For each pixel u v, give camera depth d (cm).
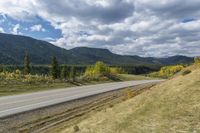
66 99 2533
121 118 1111
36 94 2986
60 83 4838
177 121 896
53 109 1966
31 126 1443
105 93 3108
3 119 1595
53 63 8275
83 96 2806
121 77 8825
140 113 1090
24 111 1841
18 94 2975
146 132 883
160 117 976
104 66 9662
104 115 1295
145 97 1330
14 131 1348
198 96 1041
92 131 1066
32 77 5112
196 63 1892
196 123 846
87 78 6244
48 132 1291
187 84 1238
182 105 1013
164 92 1268
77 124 1291
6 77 4528
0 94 2967
